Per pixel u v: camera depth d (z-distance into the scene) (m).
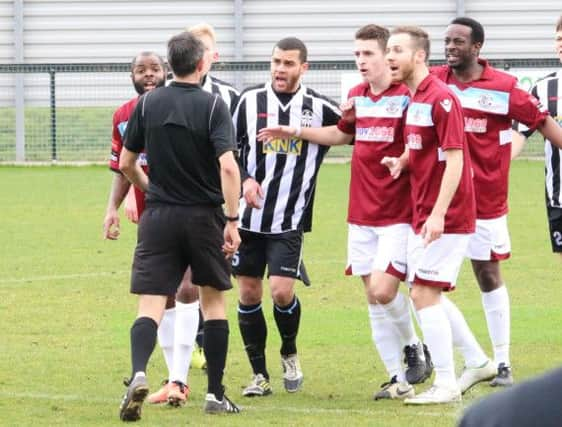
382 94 17.91
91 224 45.12
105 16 81.38
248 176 18.88
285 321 18.73
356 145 18.41
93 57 81.69
